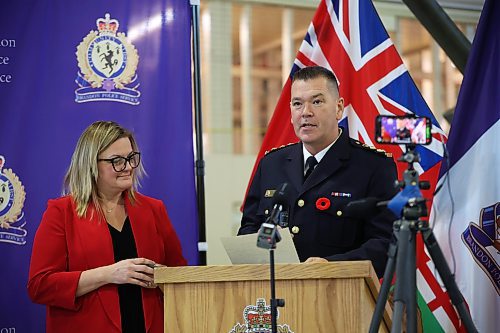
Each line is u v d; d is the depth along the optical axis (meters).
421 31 10.11
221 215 10.10
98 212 4.55
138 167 4.86
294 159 4.81
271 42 10.37
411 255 3.13
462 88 5.57
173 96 5.88
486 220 5.40
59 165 5.67
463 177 5.51
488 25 5.55
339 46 6.11
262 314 3.56
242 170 10.30
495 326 5.34
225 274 3.57
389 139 3.27
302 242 4.55
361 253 4.16
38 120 5.68
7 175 5.61
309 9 9.89
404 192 3.21
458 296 3.23
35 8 5.76
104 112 5.78
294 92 4.65
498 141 5.43
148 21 5.91
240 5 10.16
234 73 10.34
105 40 5.82
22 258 5.56
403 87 5.96
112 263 4.47
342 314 3.56
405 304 3.10
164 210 4.87
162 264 4.73
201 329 3.58
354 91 6.03
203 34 10.21
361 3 6.13
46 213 4.54
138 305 4.43
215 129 10.27
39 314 5.53
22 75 5.69
